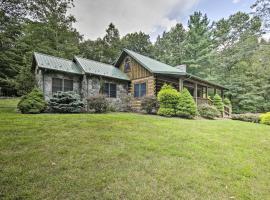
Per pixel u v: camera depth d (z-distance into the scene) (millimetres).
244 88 22938
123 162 3869
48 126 6117
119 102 14758
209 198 2932
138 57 15938
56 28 24234
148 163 3906
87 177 3197
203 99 16516
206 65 28234
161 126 7312
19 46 20188
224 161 4445
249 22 27594
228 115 16984
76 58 14359
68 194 2719
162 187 3084
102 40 33875
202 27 28234
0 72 18734
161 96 11828
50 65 11773
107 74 14125
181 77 14391
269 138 7145
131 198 2736
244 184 3514
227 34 30062
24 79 14023
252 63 25750
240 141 6324
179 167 3861
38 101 10078
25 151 4090
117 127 6578
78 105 10930
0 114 8422
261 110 22422
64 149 4297
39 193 2699
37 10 17578
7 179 2990
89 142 4859
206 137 6324
